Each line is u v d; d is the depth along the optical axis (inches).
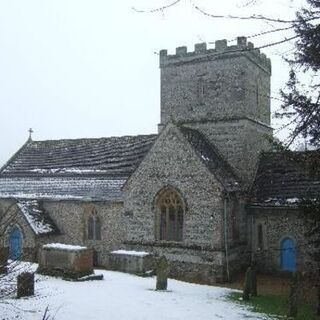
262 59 1300.4
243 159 1158.3
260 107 1290.6
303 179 1112.8
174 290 845.2
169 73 1272.1
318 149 429.1
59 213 1294.3
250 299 809.5
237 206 1107.9
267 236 1117.7
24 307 626.5
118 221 1197.7
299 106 367.9
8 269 530.0
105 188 1246.9
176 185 1080.2
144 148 1331.2
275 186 1142.3
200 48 1217.4
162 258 840.3
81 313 630.5
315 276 535.8
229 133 1182.9
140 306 692.1
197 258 1047.6
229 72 1187.9
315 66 375.2
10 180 1449.3
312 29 283.9
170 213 1099.3
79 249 879.1
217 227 1028.5
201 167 1050.7
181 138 1080.2
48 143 1579.7
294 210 1074.1
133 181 1141.1
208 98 1215.6
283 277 1082.7
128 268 996.6
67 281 853.8
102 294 756.6
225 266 1032.2
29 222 1210.6
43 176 1405.0
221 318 649.0
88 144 1483.8
